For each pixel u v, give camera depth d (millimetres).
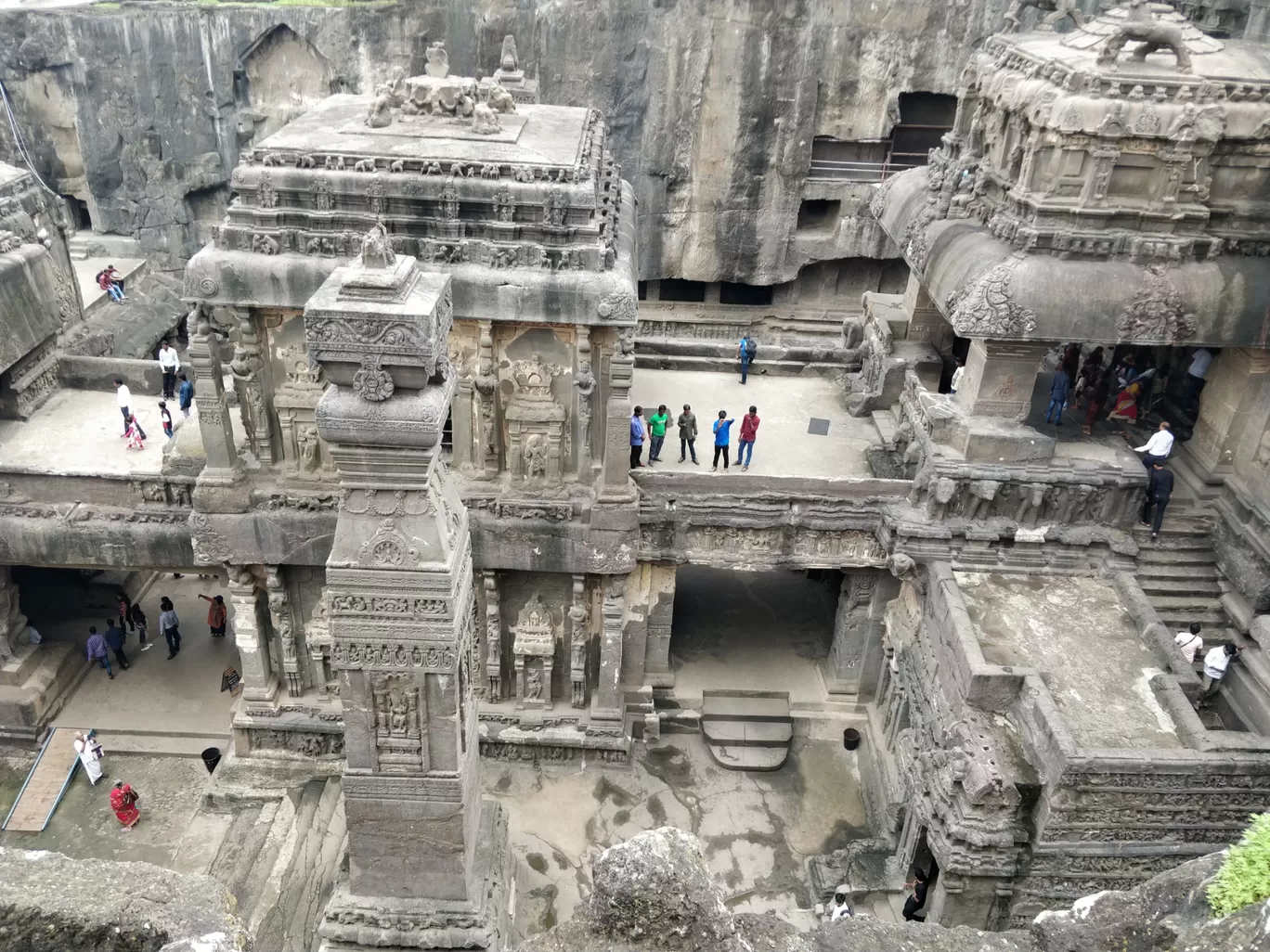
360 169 16625
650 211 31406
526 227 16656
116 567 20062
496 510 18469
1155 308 17203
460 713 12469
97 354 26766
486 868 14664
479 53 29141
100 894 6949
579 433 18250
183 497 19484
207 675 23469
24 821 19609
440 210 16672
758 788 20906
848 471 21078
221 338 17453
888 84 29219
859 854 18453
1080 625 17719
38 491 19547
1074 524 19016
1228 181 17500
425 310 9781
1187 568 19078
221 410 17719
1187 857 14961
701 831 19812
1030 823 15219
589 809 20156
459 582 11641
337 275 10547
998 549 19016
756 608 25547
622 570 18891
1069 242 17250
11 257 21391
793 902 18344
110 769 21094
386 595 11234
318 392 17891
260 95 31328
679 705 22391
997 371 18516
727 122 29656
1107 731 15266
